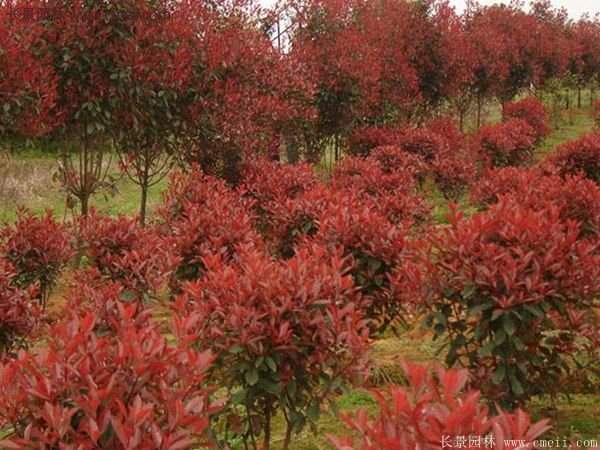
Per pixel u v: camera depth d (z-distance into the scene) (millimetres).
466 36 18422
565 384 5090
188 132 8906
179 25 8250
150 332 2898
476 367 4355
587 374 5039
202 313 3609
